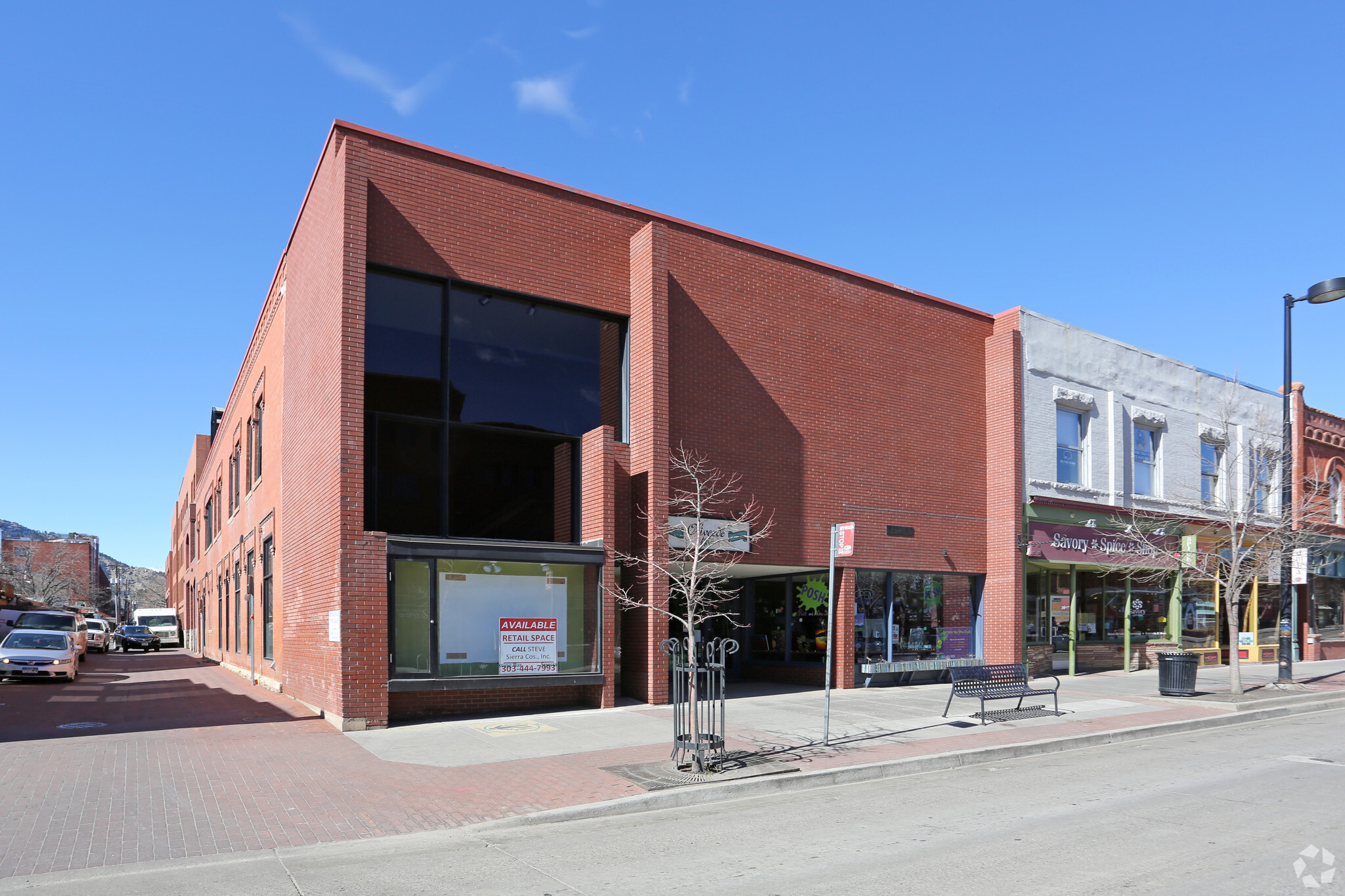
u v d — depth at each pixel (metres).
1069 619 22.67
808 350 18.88
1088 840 7.68
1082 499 22.92
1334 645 30.53
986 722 14.16
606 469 15.28
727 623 21.50
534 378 15.78
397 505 14.17
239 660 26.52
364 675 12.88
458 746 11.55
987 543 21.75
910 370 20.67
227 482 31.75
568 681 14.58
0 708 16.33
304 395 16.58
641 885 6.52
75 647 23.69
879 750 11.63
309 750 11.30
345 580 12.91
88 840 7.52
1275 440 27.72
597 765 10.41
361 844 7.56
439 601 13.76
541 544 14.51
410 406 14.43
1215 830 7.98
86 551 97.56
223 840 7.59
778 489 17.97
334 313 14.00
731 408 17.52
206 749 11.34
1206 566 24.27
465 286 15.13
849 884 6.48
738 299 17.95
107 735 12.50
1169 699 17.66
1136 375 24.91
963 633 21.34
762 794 9.72
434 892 6.39
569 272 16.12
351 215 13.80
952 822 8.36
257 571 22.72
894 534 19.86
